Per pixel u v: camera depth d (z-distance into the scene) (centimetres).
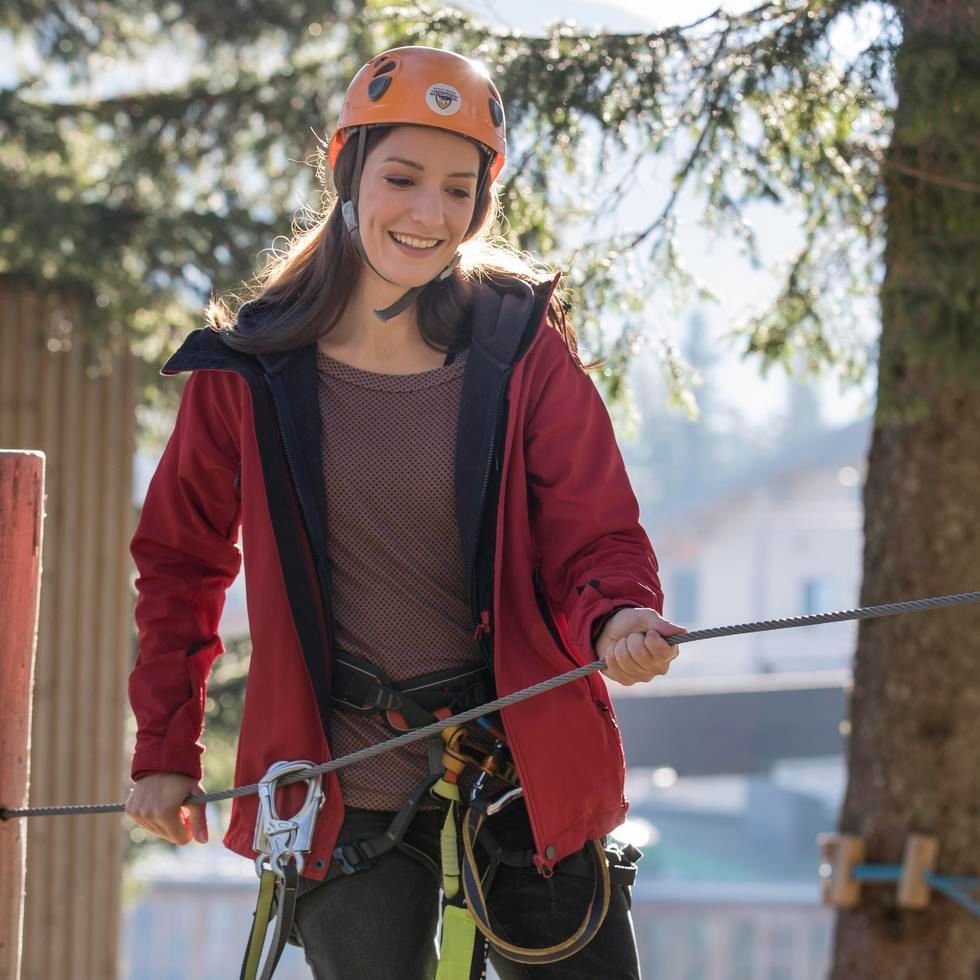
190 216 1209
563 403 426
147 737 448
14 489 504
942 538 862
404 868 424
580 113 764
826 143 758
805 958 2477
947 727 866
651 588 407
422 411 423
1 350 1219
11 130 1199
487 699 427
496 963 428
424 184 414
